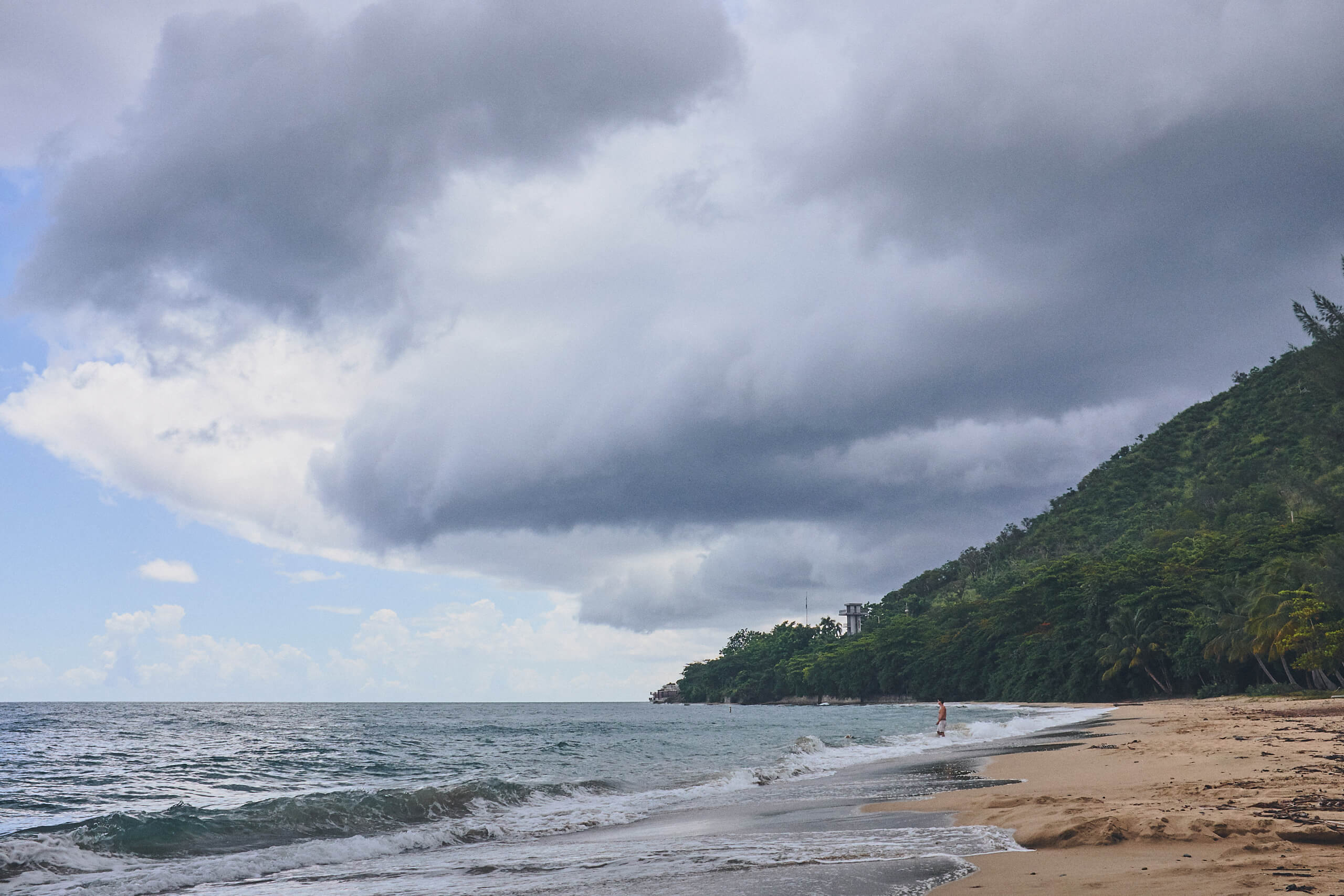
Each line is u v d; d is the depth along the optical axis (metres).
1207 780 15.84
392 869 11.34
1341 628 59.53
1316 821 10.55
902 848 10.71
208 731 61.22
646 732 55.34
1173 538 126.88
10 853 11.44
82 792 21.86
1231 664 77.12
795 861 10.27
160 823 13.68
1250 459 167.25
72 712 124.75
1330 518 82.31
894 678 135.00
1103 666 92.12
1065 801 13.65
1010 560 195.12
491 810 17.00
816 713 114.25
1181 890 7.45
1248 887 7.42
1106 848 9.89
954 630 125.62
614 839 13.30
